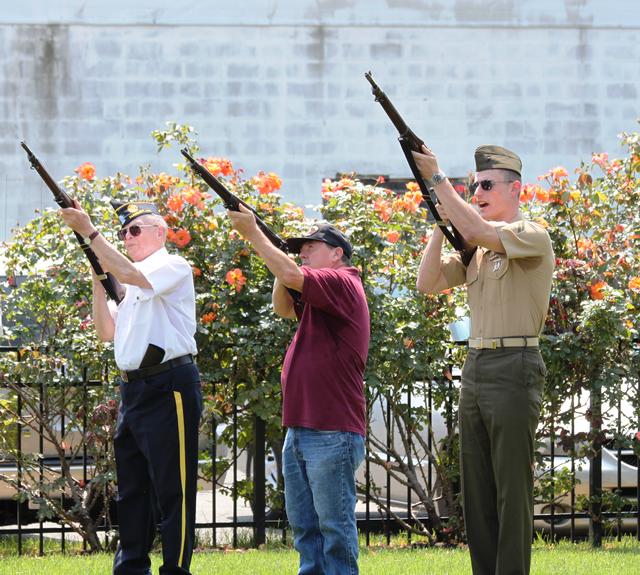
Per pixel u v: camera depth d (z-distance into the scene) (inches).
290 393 288.0
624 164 486.6
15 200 818.8
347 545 282.4
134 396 295.3
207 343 436.5
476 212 273.3
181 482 293.3
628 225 473.1
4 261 445.4
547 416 456.4
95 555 413.7
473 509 288.8
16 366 423.2
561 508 482.9
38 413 434.3
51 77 823.1
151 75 831.7
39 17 822.5
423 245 451.8
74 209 286.4
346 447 283.3
